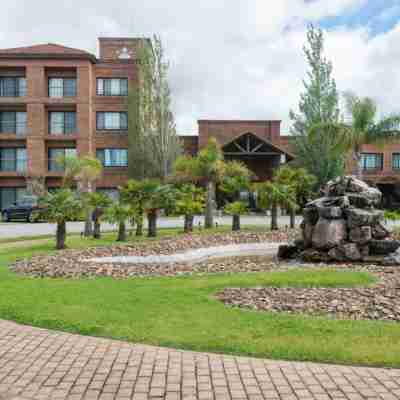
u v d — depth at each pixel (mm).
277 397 3381
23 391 3527
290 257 12039
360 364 3979
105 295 6527
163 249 12727
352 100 23484
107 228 21328
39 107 35281
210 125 38250
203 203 20859
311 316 5387
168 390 3508
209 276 8195
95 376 3779
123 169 36531
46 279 7988
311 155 34531
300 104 35781
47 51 35562
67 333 4914
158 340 4582
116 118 36844
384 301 6027
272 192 19000
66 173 17562
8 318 5500
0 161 36344
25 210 27391
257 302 6090
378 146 23641
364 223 10867
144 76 34281
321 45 35406
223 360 4082
